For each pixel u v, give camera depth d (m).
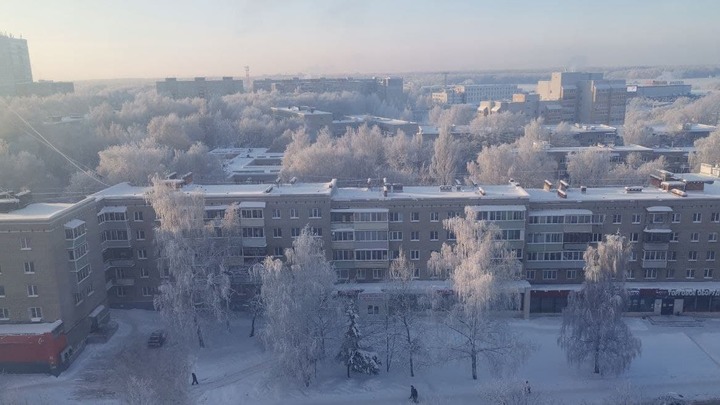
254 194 89.56
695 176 108.69
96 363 77.44
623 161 162.75
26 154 139.88
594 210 90.75
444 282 90.06
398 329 76.25
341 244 91.12
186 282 77.00
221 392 70.31
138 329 87.12
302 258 72.25
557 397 67.50
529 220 90.88
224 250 86.62
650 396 67.38
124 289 93.44
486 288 68.44
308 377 70.38
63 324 75.94
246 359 78.12
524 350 70.69
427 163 168.38
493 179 139.75
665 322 87.31
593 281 70.31
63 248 76.38
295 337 69.25
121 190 95.88
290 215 89.94
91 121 196.75
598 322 69.69
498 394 61.94
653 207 89.56
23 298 74.94
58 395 69.62
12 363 74.44
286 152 168.12
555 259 91.94
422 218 90.81
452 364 76.31
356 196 92.69
